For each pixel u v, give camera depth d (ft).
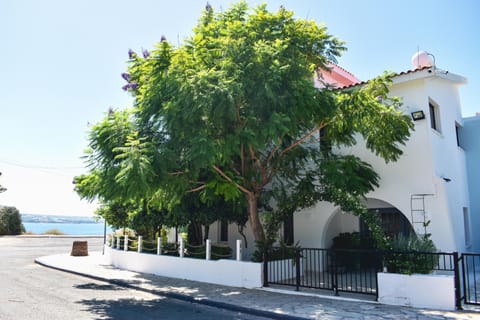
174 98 28.32
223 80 27.30
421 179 38.42
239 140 28.63
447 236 36.45
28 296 32.91
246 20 33.27
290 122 29.68
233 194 33.83
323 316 24.88
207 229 54.80
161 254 47.55
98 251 85.15
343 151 43.80
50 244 105.40
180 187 33.96
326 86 36.35
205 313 27.68
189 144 29.86
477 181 50.72
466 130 52.85
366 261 44.47
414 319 23.73
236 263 37.76
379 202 46.09
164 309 28.96
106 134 32.76
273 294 32.68
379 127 35.88
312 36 32.91
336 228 48.80
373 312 25.72
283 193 41.27
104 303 30.91
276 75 28.22
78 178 39.68
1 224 137.18
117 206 57.77
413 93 40.11
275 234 38.52
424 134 38.83
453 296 26.08
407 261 28.07
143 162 27.40
